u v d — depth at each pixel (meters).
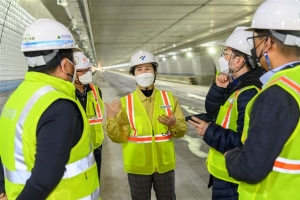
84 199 1.42
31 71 1.43
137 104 2.56
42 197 1.20
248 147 1.19
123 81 30.39
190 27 14.52
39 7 7.02
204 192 3.79
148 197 2.60
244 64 1.97
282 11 1.30
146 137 2.51
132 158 2.54
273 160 1.16
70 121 1.27
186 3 9.08
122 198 3.64
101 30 14.81
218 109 2.27
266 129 1.15
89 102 3.26
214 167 2.02
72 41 1.48
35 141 1.25
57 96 1.29
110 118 2.45
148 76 2.52
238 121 1.77
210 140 1.84
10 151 1.33
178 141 6.36
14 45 5.01
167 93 2.71
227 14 11.09
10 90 4.71
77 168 1.37
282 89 1.18
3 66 4.35
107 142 6.38
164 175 2.57
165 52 32.50
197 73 26.14
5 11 4.48
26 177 1.30
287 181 1.21
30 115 1.26
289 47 1.31
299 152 1.20
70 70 1.49
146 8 9.64
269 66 1.40
